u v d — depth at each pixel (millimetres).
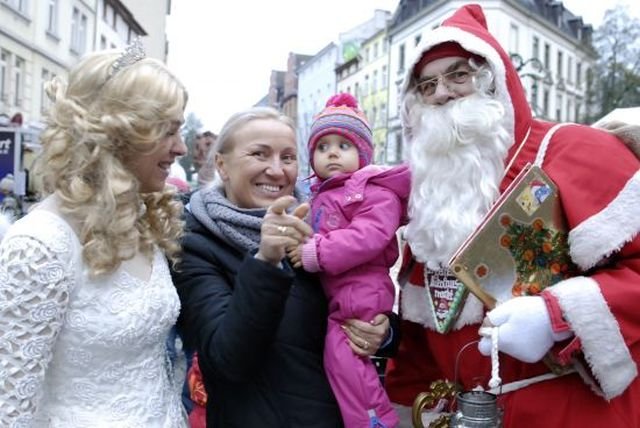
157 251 1694
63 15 22984
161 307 1590
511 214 1802
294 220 1639
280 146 1893
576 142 1926
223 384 1809
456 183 1982
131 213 1525
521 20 36875
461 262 1778
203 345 1717
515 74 2078
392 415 1864
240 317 1615
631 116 2812
